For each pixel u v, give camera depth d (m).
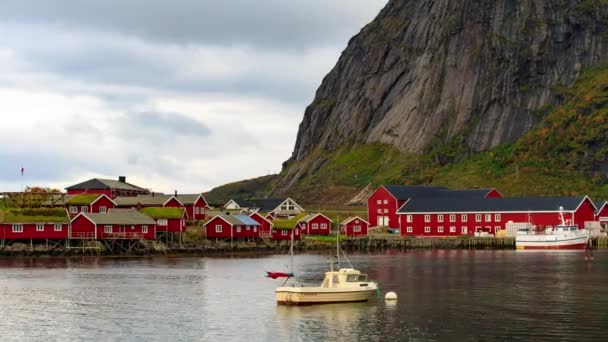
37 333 71.88
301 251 183.12
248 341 67.75
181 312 81.38
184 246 171.50
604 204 195.50
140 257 158.25
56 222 157.75
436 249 186.25
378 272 117.38
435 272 116.44
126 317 78.88
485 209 195.75
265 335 69.69
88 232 159.38
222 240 182.12
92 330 72.81
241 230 185.50
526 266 125.31
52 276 116.12
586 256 149.25
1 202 182.38
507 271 116.44
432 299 86.50
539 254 157.50
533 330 69.00
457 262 136.62
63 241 159.25
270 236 194.12
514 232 186.88
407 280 105.19
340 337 68.00
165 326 74.12
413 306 81.88
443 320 73.94
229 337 69.25
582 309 78.62
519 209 191.00
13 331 72.75
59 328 73.81
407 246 191.75
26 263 140.75
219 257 160.25
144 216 167.75
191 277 114.50
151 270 126.44
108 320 77.38
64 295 94.25
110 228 161.00
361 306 82.38
